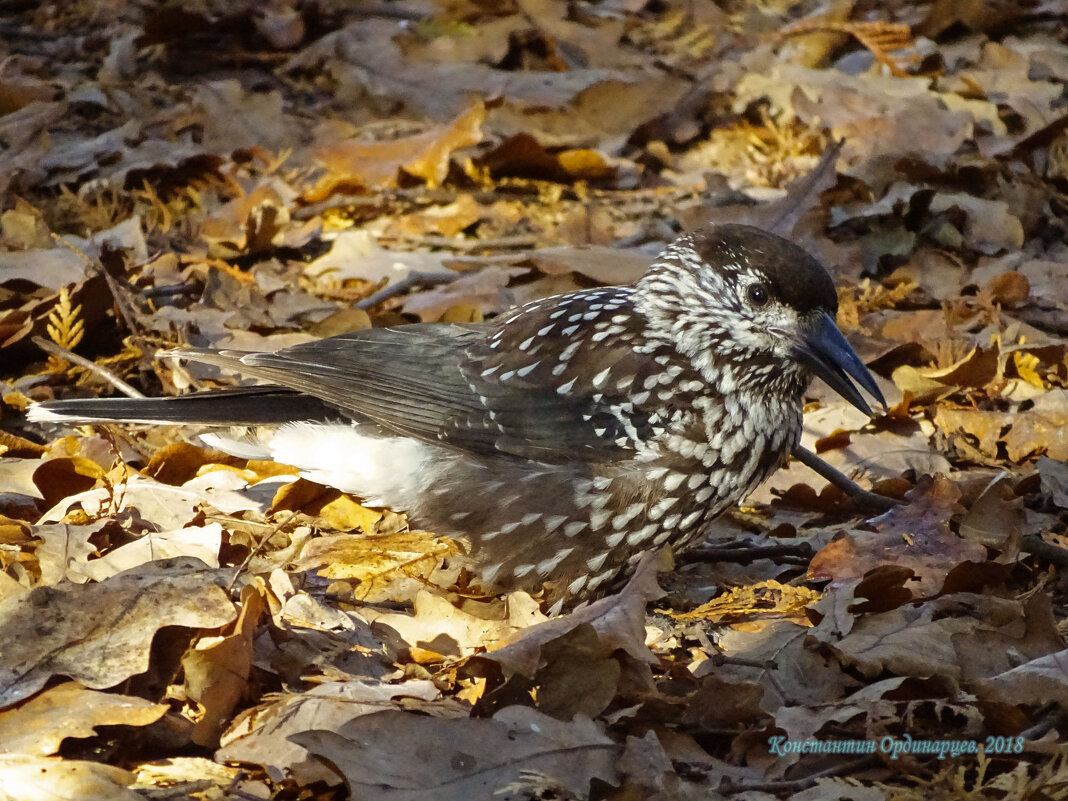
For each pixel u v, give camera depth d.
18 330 11.59
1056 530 9.62
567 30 18.17
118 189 14.42
